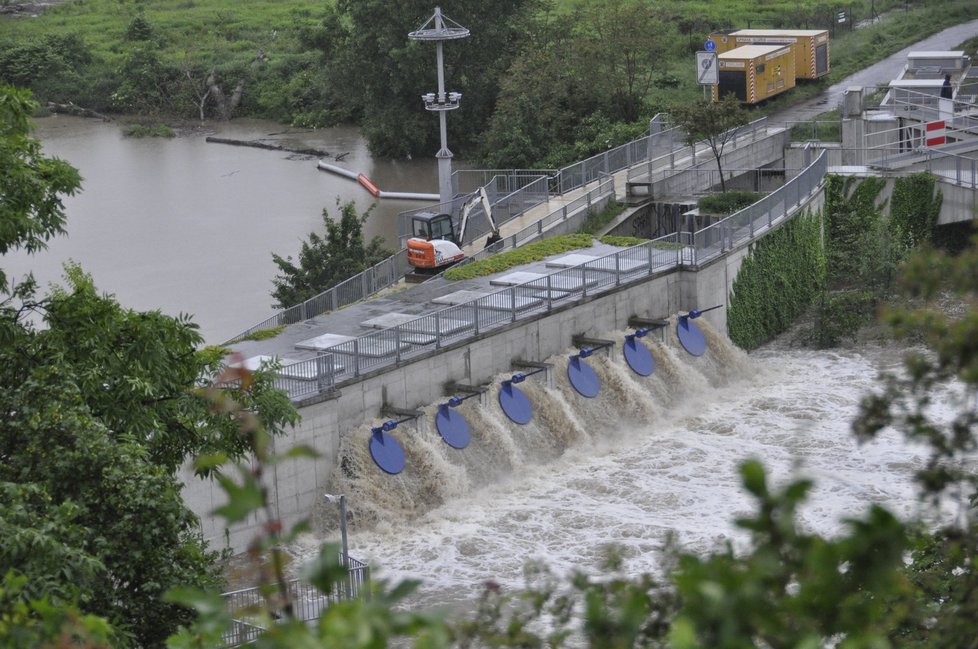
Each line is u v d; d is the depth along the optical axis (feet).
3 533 147.84
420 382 310.86
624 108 646.74
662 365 362.53
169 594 45.34
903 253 425.28
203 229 595.47
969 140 493.36
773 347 414.62
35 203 200.75
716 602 39.65
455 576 262.88
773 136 536.42
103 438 177.17
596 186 483.10
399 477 293.43
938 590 98.89
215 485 269.44
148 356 203.92
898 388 82.79
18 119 204.95
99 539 165.07
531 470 313.94
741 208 456.86
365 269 421.18
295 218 613.93
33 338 199.00
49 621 62.23
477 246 442.91
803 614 41.60
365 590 42.65
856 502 287.48
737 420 346.54
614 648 46.78
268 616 44.86
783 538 42.06
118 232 592.60
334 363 294.87
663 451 326.85
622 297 365.81
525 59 650.84
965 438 78.38
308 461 283.18
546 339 342.85
